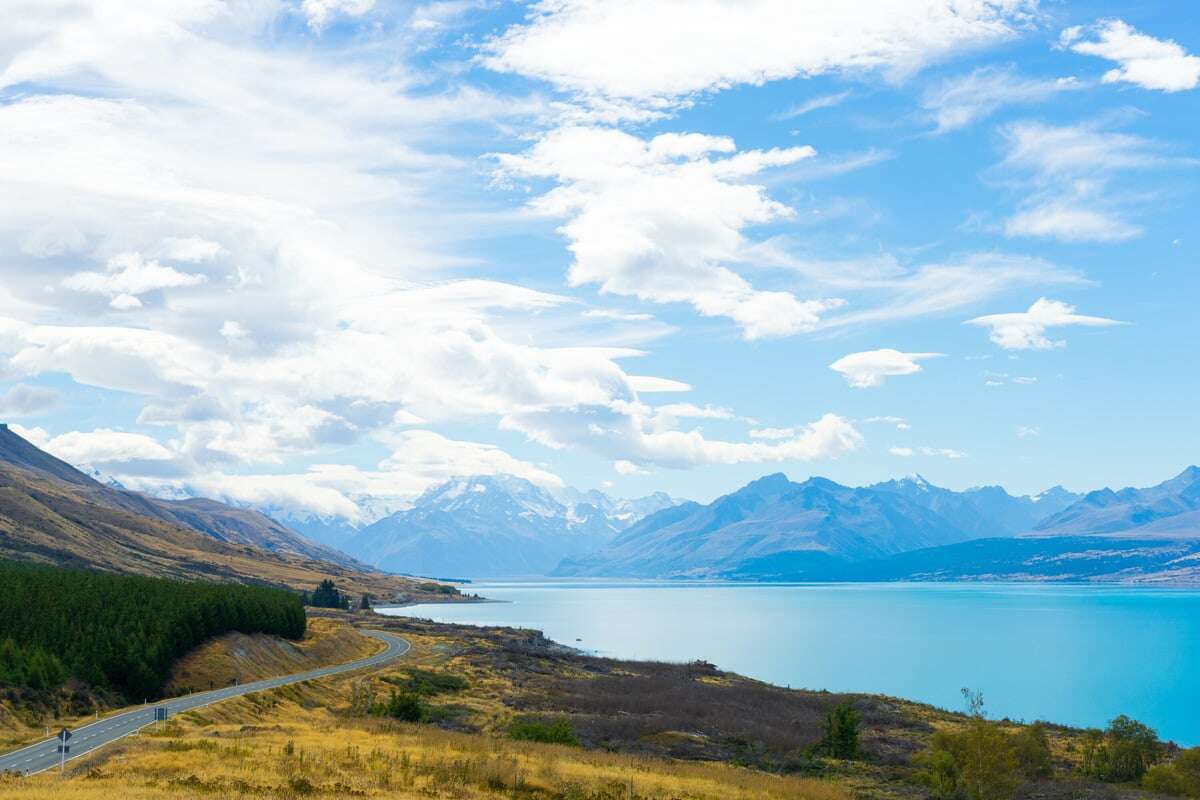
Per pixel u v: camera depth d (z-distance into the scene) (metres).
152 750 60.97
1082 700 179.88
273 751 59.94
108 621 122.19
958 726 115.12
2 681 94.06
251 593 163.12
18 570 153.75
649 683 148.38
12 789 45.81
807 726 111.25
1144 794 78.38
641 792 56.16
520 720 105.81
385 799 47.19
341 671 145.00
